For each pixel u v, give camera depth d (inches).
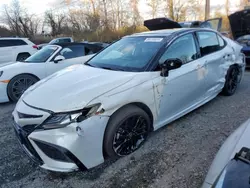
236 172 49.9
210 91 150.2
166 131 125.4
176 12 904.3
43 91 98.7
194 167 94.6
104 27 1168.2
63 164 85.4
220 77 157.2
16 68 195.8
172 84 116.5
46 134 83.7
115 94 94.1
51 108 86.0
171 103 119.3
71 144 82.5
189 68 126.7
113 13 1190.9
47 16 1373.0
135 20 1127.0
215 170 58.6
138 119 103.9
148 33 142.8
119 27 1167.6
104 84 97.2
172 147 109.9
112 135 93.5
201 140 114.7
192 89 131.1
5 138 129.3
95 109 87.1
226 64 161.5
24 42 448.8
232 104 160.2
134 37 142.5
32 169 100.0
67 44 224.2
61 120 83.4
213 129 125.3
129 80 102.0
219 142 112.0
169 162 98.9
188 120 137.6
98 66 124.4
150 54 117.6
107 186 87.4
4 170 99.8
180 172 92.2
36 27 1429.6
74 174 95.0
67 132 82.8
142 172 93.7
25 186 89.7
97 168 97.7
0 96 189.8
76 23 1221.7
